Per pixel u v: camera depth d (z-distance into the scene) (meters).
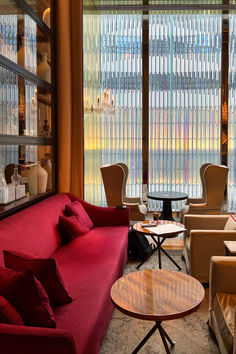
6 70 3.13
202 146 6.23
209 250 3.09
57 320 1.82
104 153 6.30
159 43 6.13
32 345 1.39
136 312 1.81
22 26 3.52
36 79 3.81
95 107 4.77
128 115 6.24
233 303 2.10
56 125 4.64
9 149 3.33
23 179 3.73
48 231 2.99
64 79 4.64
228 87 6.09
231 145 6.18
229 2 5.60
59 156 4.68
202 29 6.06
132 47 6.14
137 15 6.08
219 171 4.89
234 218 3.26
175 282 2.22
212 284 2.30
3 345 1.40
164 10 5.80
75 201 3.99
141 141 6.27
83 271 2.53
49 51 4.43
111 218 4.07
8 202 3.22
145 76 6.15
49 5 4.37
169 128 6.24
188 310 1.83
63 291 1.98
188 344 2.28
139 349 2.11
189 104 6.18
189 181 6.29
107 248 3.09
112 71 6.19
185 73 6.14
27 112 3.68
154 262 3.91
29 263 1.89
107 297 2.25
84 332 1.74
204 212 4.96
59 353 1.38
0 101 3.04
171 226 3.61
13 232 2.48
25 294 1.62
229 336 1.82
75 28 4.88
